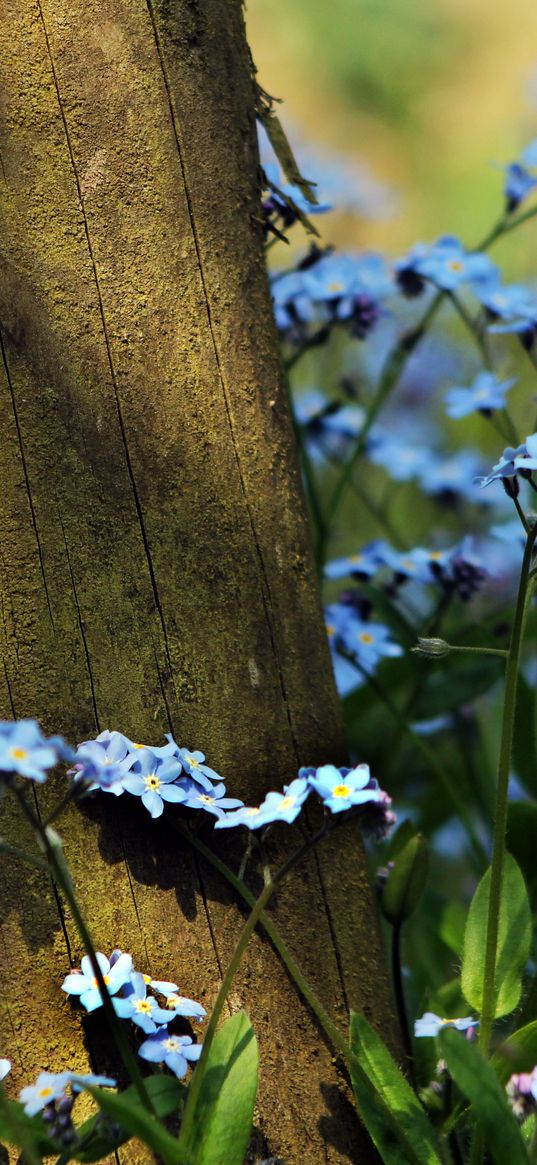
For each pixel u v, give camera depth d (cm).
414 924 51
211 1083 43
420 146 136
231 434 46
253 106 47
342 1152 44
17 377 45
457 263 54
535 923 49
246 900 44
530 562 44
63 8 45
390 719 54
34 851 44
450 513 66
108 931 44
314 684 46
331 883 46
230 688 46
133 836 45
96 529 45
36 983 44
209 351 46
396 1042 46
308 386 79
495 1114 42
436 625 54
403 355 56
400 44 153
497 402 53
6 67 45
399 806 56
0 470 45
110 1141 42
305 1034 45
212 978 45
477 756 57
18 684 45
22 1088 44
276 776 46
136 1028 44
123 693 45
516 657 43
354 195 76
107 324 45
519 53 150
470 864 56
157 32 46
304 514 47
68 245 45
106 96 45
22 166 45
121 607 45
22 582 45
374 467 77
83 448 45
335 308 54
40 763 40
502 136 128
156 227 46
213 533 46
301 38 156
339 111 146
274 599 46
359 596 53
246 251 46
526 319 53
